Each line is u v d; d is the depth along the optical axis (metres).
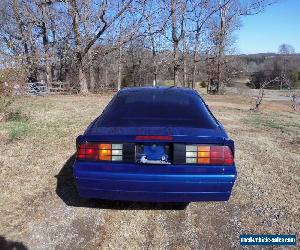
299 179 5.53
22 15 30.78
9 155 6.18
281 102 28.97
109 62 40.16
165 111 4.31
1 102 9.73
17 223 3.88
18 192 4.66
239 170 5.86
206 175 3.68
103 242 3.58
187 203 4.51
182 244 3.58
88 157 3.75
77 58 25.44
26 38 30.80
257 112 14.68
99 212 4.20
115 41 26.09
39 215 4.07
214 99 23.67
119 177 3.69
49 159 6.05
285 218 4.19
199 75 44.38
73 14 24.58
